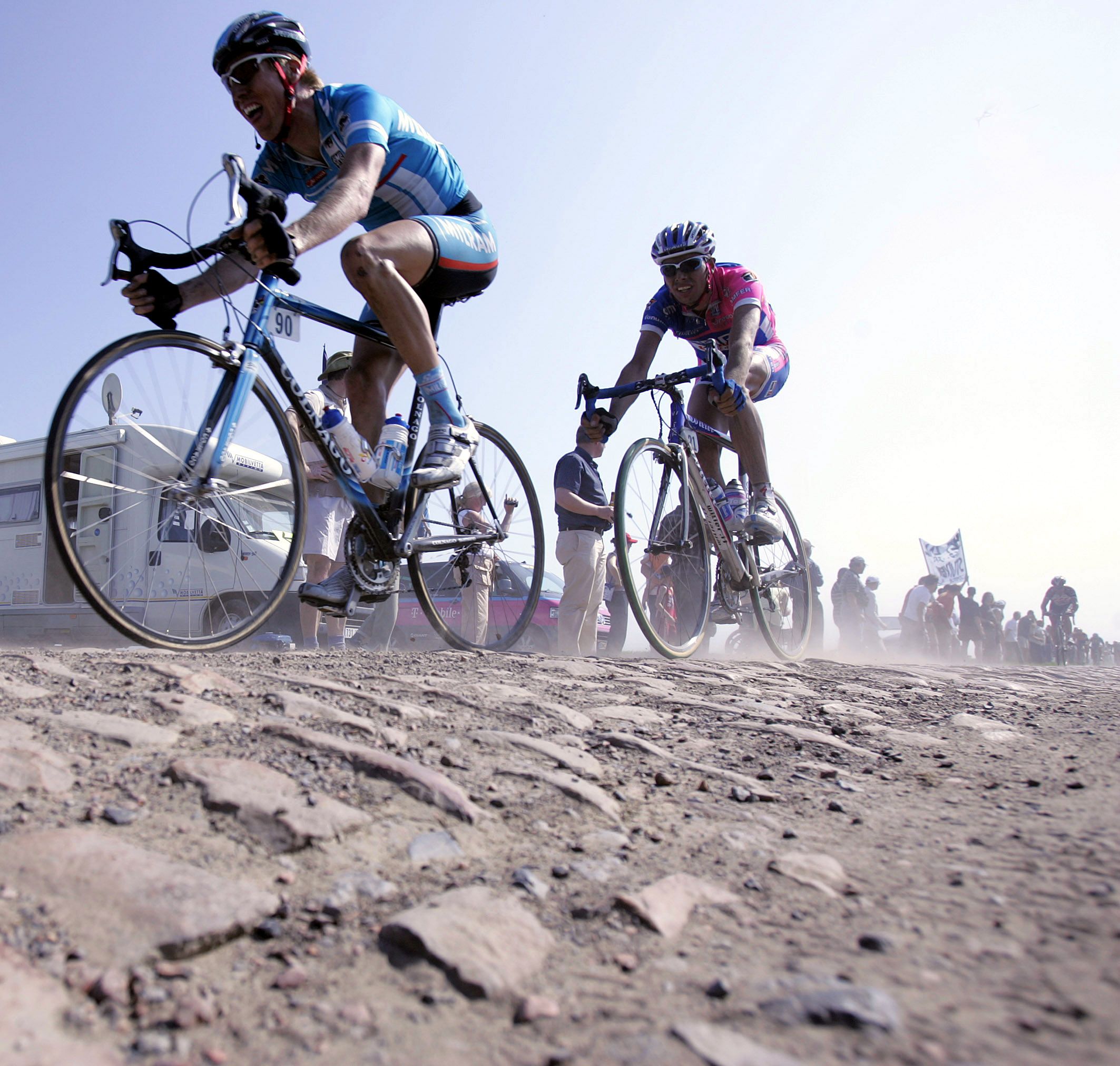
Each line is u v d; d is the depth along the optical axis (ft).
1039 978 3.31
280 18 8.87
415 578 11.28
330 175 9.83
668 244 13.82
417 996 3.25
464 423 10.19
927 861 4.88
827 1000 3.11
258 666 8.24
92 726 5.59
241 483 9.07
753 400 14.60
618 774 6.26
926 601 45.42
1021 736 9.43
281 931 3.59
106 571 8.18
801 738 8.05
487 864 4.50
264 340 8.88
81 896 3.55
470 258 10.16
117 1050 2.77
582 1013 3.17
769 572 16.28
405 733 6.35
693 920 4.03
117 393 8.08
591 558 16.71
